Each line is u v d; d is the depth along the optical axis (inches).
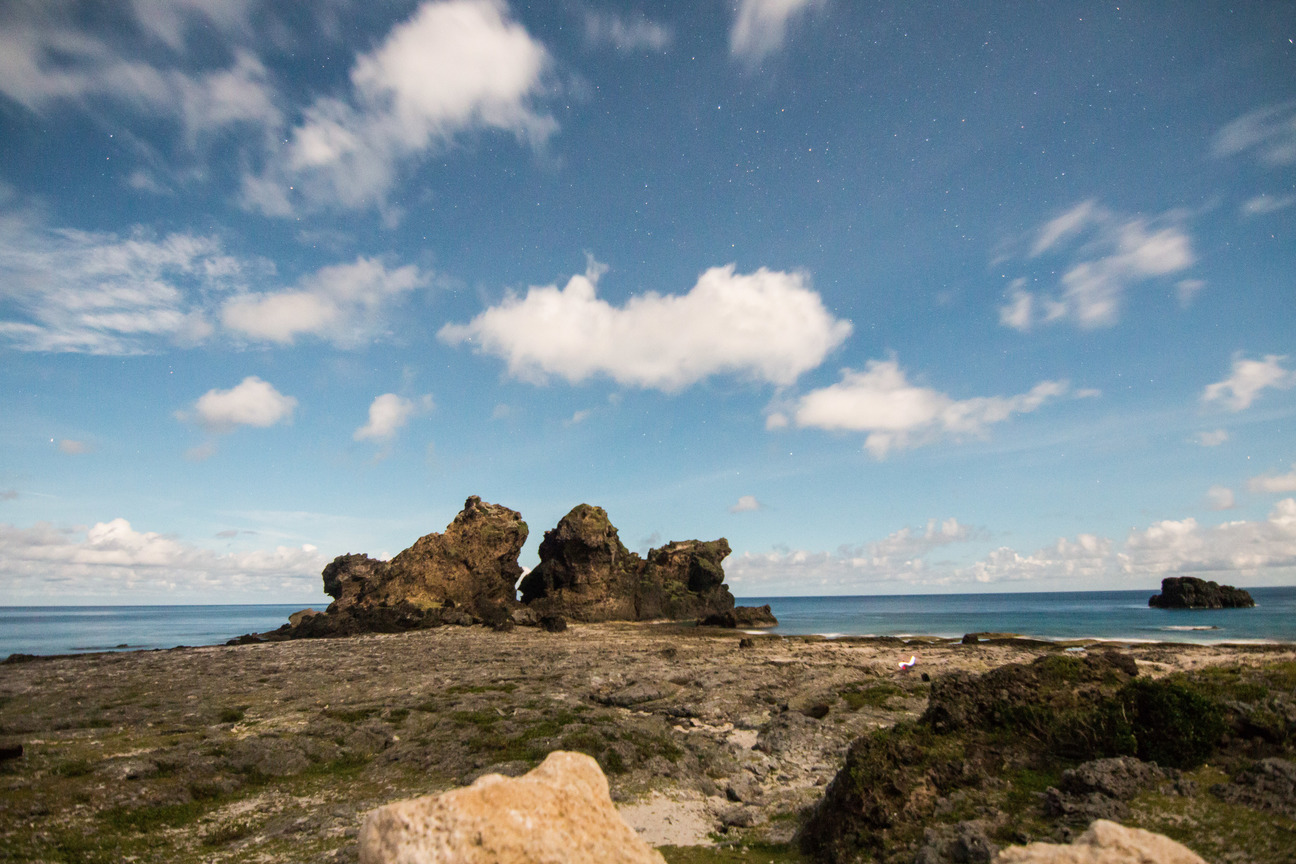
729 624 4079.7
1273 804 507.2
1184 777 588.4
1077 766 653.9
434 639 2861.7
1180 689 660.1
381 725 1139.3
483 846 285.1
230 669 1843.0
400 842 288.5
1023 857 320.2
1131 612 5255.9
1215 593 5472.4
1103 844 311.3
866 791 631.8
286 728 1130.0
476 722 1154.7
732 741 1095.6
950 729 749.9
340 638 2984.7
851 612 6761.8
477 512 4308.6
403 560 3956.7
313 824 737.0
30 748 959.0
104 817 736.3
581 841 305.6
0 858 617.0
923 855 534.9
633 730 1098.7
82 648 3361.2
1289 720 622.2
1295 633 2999.5
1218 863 455.2
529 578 4842.5
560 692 1469.0
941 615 5497.1
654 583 4640.8
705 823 765.3
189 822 754.8
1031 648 2402.8
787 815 772.6
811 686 1483.8
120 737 1051.3
